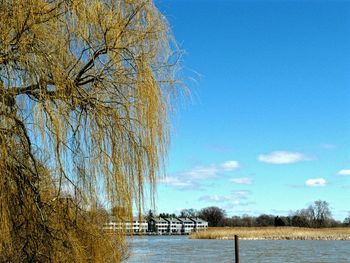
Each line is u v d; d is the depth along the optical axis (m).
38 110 7.21
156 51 8.46
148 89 8.14
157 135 8.23
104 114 7.84
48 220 7.85
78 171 7.72
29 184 7.43
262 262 39.69
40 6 7.22
